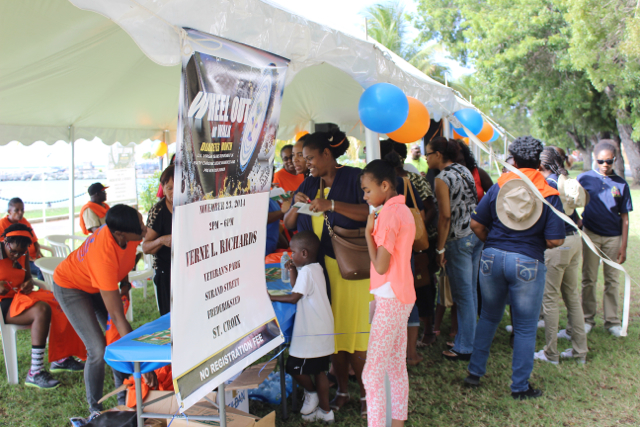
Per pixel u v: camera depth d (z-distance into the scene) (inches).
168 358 80.7
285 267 122.3
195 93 66.9
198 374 70.9
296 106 268.5
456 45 885.8
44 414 129.3
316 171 118.6
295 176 238.1
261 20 80.8
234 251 81.7
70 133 232.4
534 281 123.5
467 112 158.9
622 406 125.3
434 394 135.5
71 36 104.8
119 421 95.3
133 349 82.4
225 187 77.2
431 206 157.5
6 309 146.3
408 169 179.8
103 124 250.8
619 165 823.1
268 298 95.4
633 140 739.4
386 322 100.4
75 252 117.1
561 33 628.4
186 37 65.6
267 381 130.3
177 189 64.3
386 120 109.8
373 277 103.8
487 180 197.0
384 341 100.8
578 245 148.0
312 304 111.3
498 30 678.5
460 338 159.6
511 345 170.6
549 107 730.2
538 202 121.0
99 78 155.4
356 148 745.0
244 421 93.4
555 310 151.1
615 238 172.7
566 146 995.3
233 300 81.7
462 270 155.2
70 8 87.7
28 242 149.4
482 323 136.3
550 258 147.9
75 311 115.2
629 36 525.7
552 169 159.8
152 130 300.5
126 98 198.8
